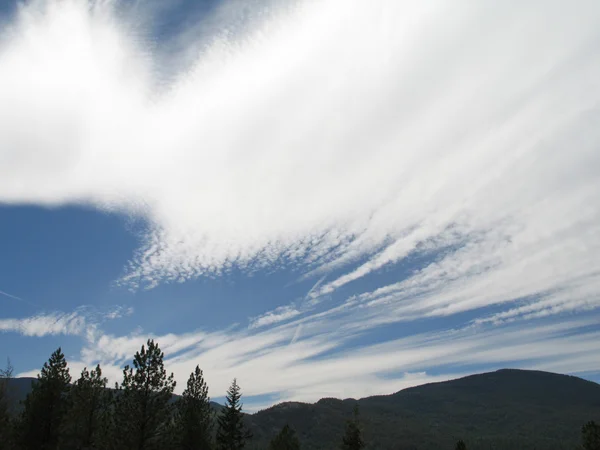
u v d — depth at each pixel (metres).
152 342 36.62
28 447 34.53
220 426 51.22
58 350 37.97
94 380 41.94
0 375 39.41
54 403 36.19
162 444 35.44
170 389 36.19
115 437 34.12
